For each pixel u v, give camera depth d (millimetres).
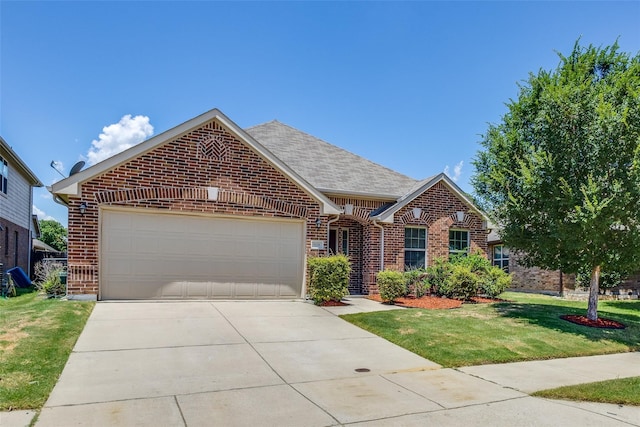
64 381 5969
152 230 11906
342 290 12742
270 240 13180
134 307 10875
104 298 11430
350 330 9852
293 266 13445
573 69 11312
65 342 7594
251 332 9180
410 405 5555
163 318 9906
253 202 12836
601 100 9469
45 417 4793
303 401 5590
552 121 10242
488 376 7039
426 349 8391
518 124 11734
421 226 16094
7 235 20656
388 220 15242
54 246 56781
